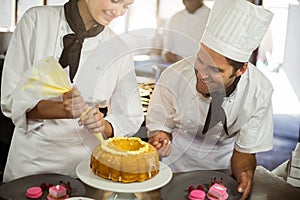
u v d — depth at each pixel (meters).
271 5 2.72
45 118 1.16
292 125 2.54
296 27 2.70
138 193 1.10
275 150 2.33
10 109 1.19
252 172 1.25
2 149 1.87
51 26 1.22
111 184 0.98
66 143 1.23
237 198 1.11
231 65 1.11
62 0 2.39
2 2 2.34
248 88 1.25
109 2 1.14
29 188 1.06
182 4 2.45
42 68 1.07
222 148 1.39
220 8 1.13
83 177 1.01
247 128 1.27
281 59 2.82
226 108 1.25
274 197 1.15
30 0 2.37
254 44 1.13
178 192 1.12
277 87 2.83
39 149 1.24
